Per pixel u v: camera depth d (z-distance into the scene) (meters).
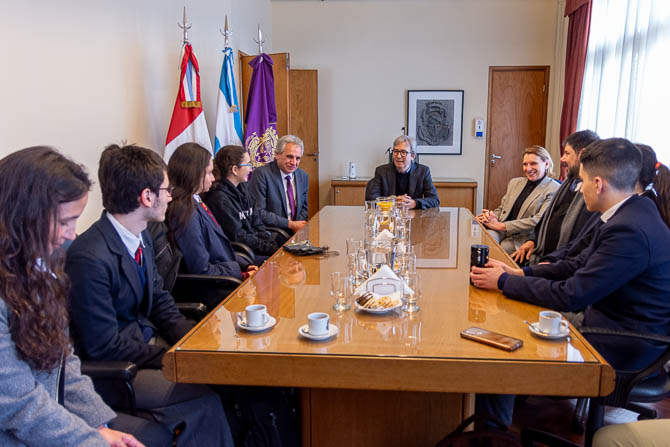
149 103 3.54
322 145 6.67
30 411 1.06
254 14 5.82
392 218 2.91
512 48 6.30
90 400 1.29
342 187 6.34
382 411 1.69
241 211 3.32
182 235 2.44
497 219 3.97
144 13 3.44
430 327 1.46
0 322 1.04
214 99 4.72
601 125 4.81
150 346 1.70
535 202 3.67
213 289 2.43
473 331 1.41
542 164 3.69
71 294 1.53
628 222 1.67
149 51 3.52
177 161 2.46
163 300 1.99
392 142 6.59
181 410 1.53
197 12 4.31
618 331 1.63
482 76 6.38
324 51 6.51
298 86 6.46
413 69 6.44
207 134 3.76
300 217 4.05
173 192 2.45
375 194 4.35
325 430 1.72
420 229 3.03
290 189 3.94
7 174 1.05
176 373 1.32
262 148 4.67
